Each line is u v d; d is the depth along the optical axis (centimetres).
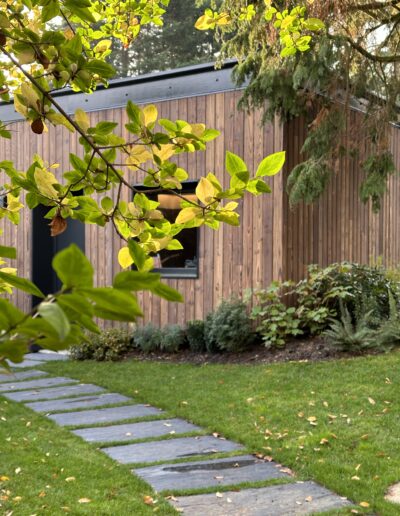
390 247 1178
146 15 251
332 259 964
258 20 705
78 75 140
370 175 782
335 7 687
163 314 939
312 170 753
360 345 750
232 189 146
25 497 386
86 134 150
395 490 400
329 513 360
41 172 158
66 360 916
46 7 139
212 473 433
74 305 61
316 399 592
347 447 473
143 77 942
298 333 825
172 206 922
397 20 768
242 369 743
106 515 361
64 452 479
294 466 443
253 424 537
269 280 852
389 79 802
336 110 761
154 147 156
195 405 607
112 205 167
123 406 632
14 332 62
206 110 900
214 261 895
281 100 782
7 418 583
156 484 412
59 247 1089
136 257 98
